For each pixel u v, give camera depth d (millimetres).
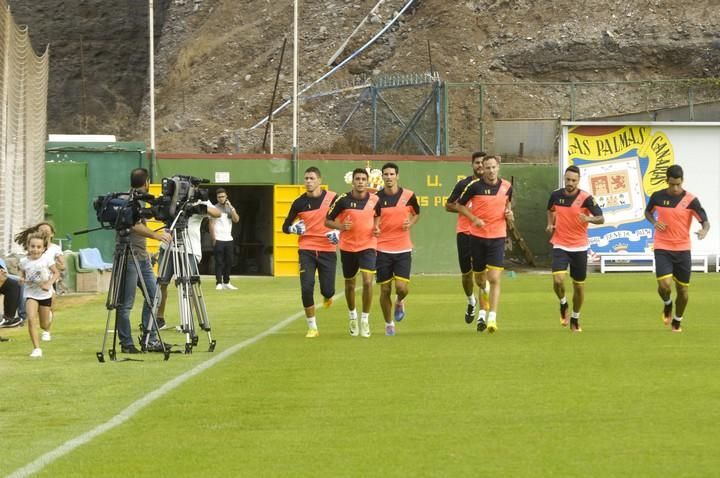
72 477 23125
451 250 105188
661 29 187125
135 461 24438
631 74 183125
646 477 22422
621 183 102438
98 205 42312
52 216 100438
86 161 101812
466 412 29438
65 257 79750
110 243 101750
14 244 77062
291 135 172125
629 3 192500
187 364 39906
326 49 199875
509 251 118750
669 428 27078
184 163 103250
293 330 52156
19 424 28812
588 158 102750
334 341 46656
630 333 49219
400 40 194625
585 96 165875
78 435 27312
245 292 80938
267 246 107938
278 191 103250
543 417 28609
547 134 124000
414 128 126062
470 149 150625
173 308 65625
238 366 39031
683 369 37094
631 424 27625
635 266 102938
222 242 83750
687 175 102312
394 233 48469
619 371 36625
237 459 24500
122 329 43375
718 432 26609
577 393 32219
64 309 66312
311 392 33031
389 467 23516
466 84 116438
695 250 102250
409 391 32906
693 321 55031
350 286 48406
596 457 24141
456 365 38406
